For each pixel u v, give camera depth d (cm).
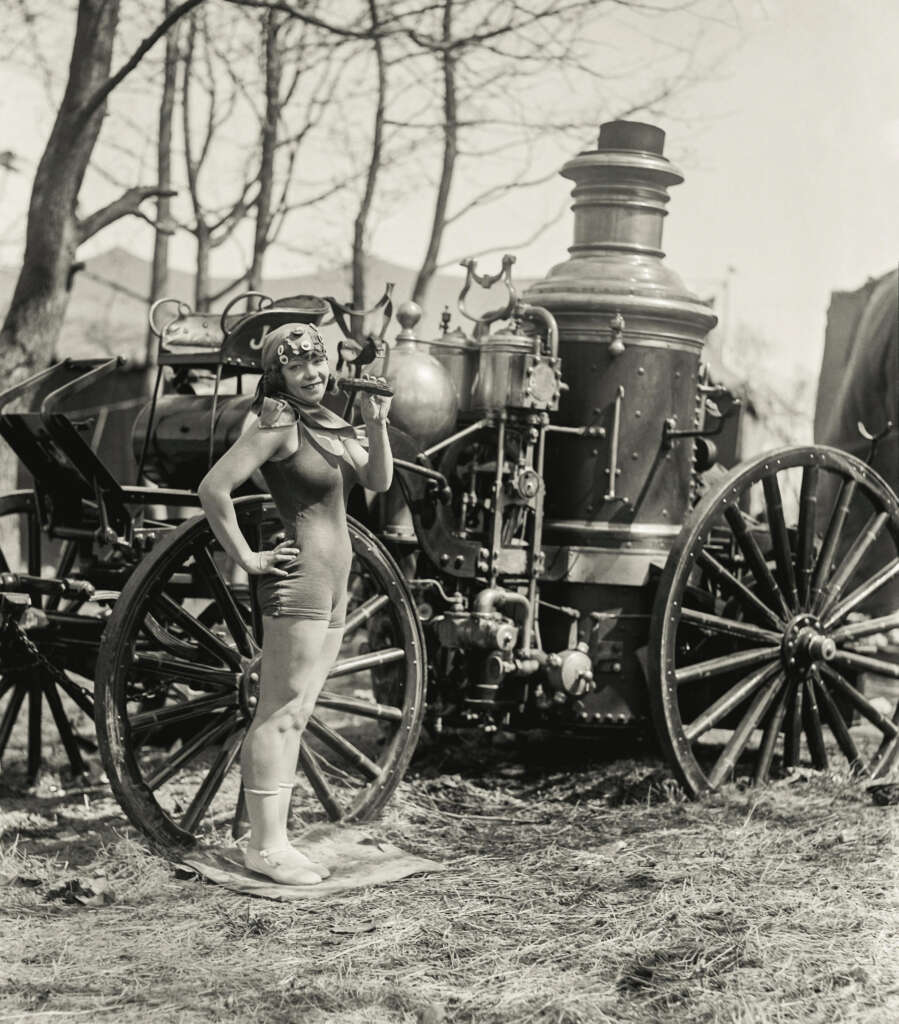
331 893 400
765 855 441
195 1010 316
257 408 405
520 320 530
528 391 512
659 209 571
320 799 471
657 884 411
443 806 512
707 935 369
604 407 546
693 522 503
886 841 449
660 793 524
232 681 439
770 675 530
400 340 522
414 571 526
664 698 500
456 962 349
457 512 530
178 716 436
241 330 468
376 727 641
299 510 402
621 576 538
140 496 464
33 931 365
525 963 350
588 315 546
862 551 557
